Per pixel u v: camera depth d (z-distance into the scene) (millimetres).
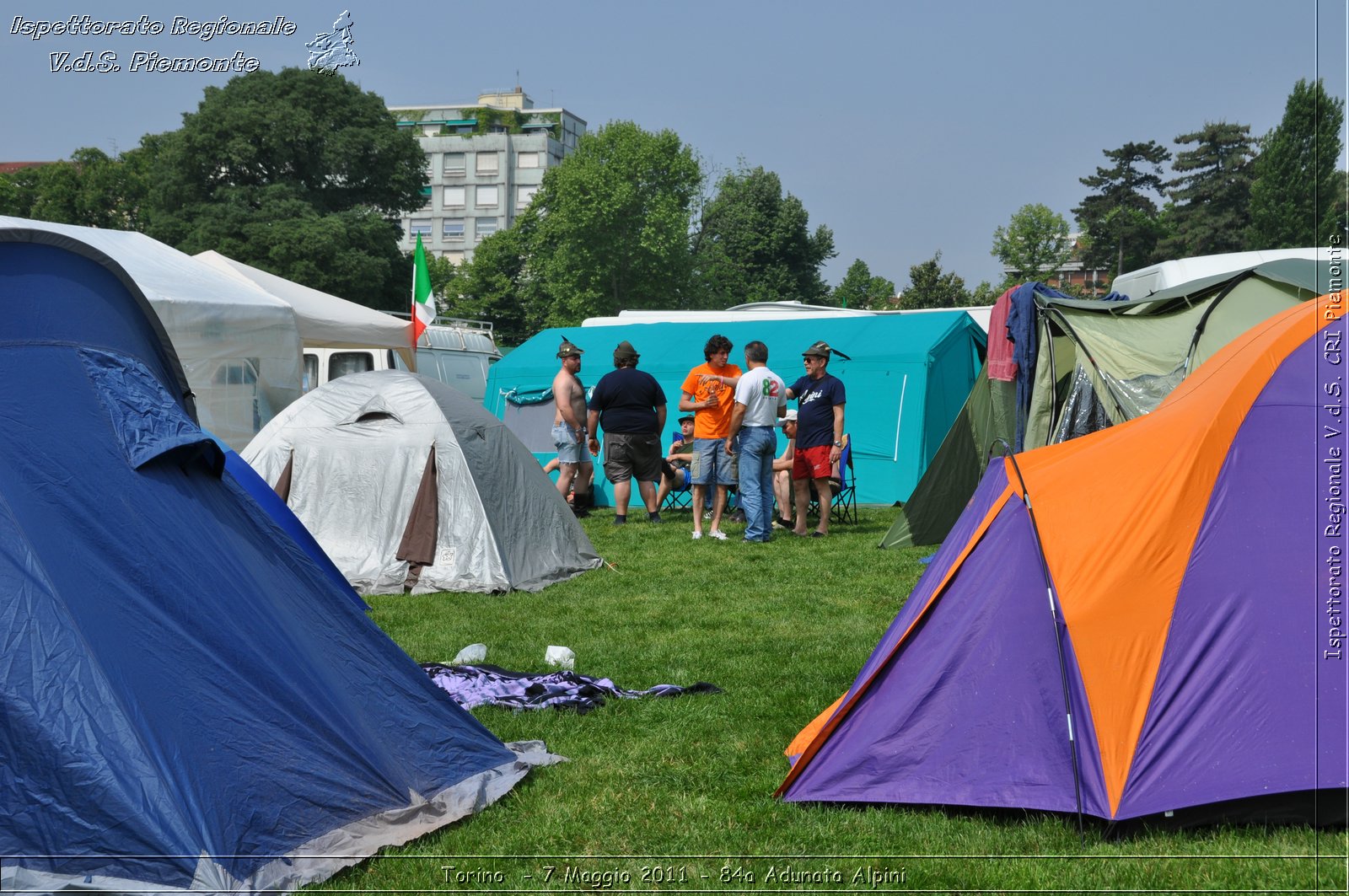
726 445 11680
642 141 62000
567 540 9844
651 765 4742
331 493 9461
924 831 3963
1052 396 9602
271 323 14734
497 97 135750
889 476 14633
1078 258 71125
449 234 117250
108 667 3475
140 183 54625
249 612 4020
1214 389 4449
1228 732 3961
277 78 44656
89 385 4102
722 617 7781
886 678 4453
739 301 70750
